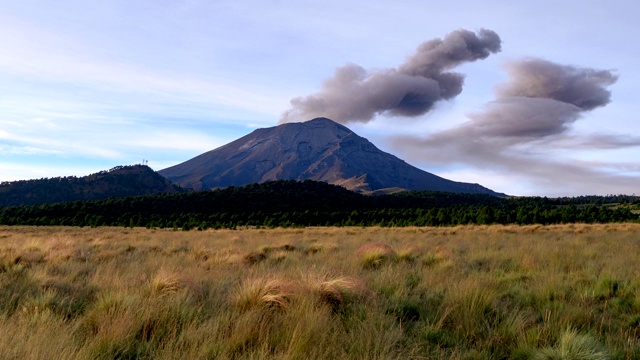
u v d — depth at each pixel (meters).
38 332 4.07
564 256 11.25
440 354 4.19
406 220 50.28
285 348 4.03
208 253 13.81
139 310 5.05
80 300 6.29
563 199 145.75
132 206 91.62
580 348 4.11
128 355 4.09
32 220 70.00
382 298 6.29
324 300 5.79
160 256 12.88
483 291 6.11
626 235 20.25
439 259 10.88
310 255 12.95
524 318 5.36
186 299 5.68
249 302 5.65
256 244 19.64
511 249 13.31
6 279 7.50
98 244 17.62
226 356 3.85
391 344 4.23
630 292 6.86
